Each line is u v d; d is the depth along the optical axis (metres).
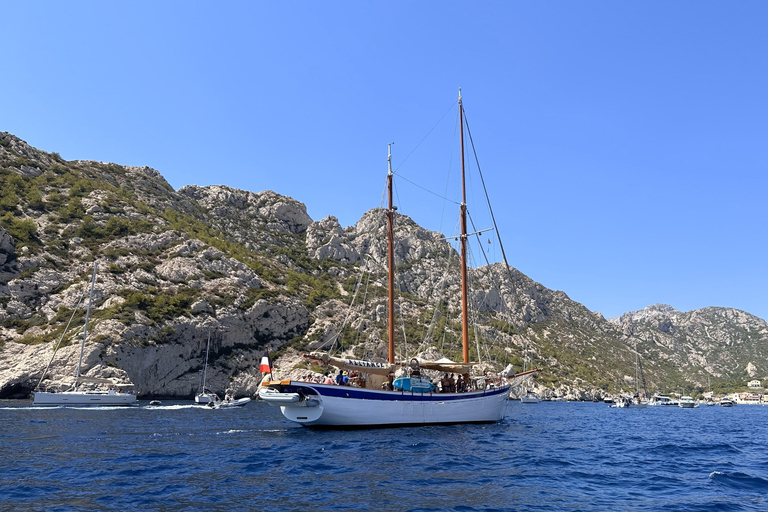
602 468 24.81
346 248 193.12
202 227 160.50
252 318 112.00
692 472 24.06
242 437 34.88
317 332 118.75
